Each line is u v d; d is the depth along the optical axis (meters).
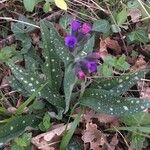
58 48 0.28
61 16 0.35
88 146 0.30
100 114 0.31
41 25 0.30
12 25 0.33
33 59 0.32
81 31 0.25
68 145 0.30
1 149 0.29
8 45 0.34
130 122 0.30
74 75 0.26
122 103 0.28
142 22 0.36
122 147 0.31
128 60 0.34
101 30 0.34
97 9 0.36
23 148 0.28
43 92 0.29
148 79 0.33
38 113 0.30
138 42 0.35
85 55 0.26
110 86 0.30
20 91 0.30
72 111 0.29
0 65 0.33
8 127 0.28
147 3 0.36
